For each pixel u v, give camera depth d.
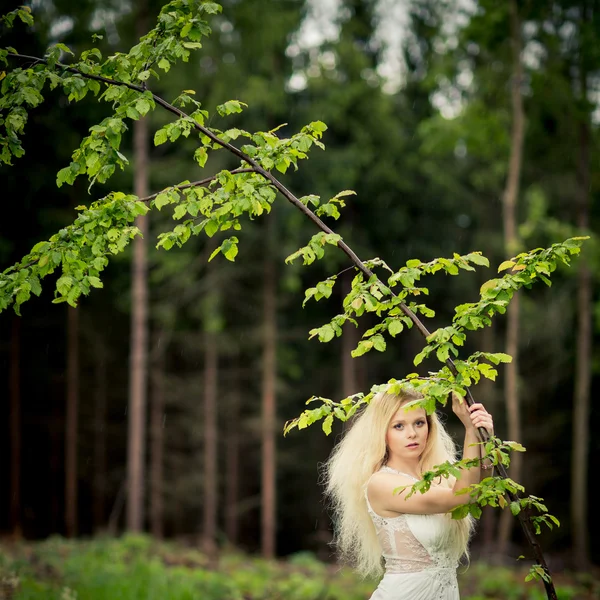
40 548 9.61
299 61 14.79
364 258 15.12
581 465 13.07
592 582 10.19
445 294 16.88
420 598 3.30
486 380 17.36
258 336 15.73
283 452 18.73
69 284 3.23
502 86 12.37
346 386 16.47
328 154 14.30
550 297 16.53
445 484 3.66
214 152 13.73
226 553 12.79
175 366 19.88
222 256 14.91
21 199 14.23
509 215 11.56
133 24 12.72
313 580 9.31
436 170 15.33
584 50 11.30
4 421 17.50
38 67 3.59
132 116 3.30
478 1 11.31
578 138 12.81
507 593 8.71
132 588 7.14
